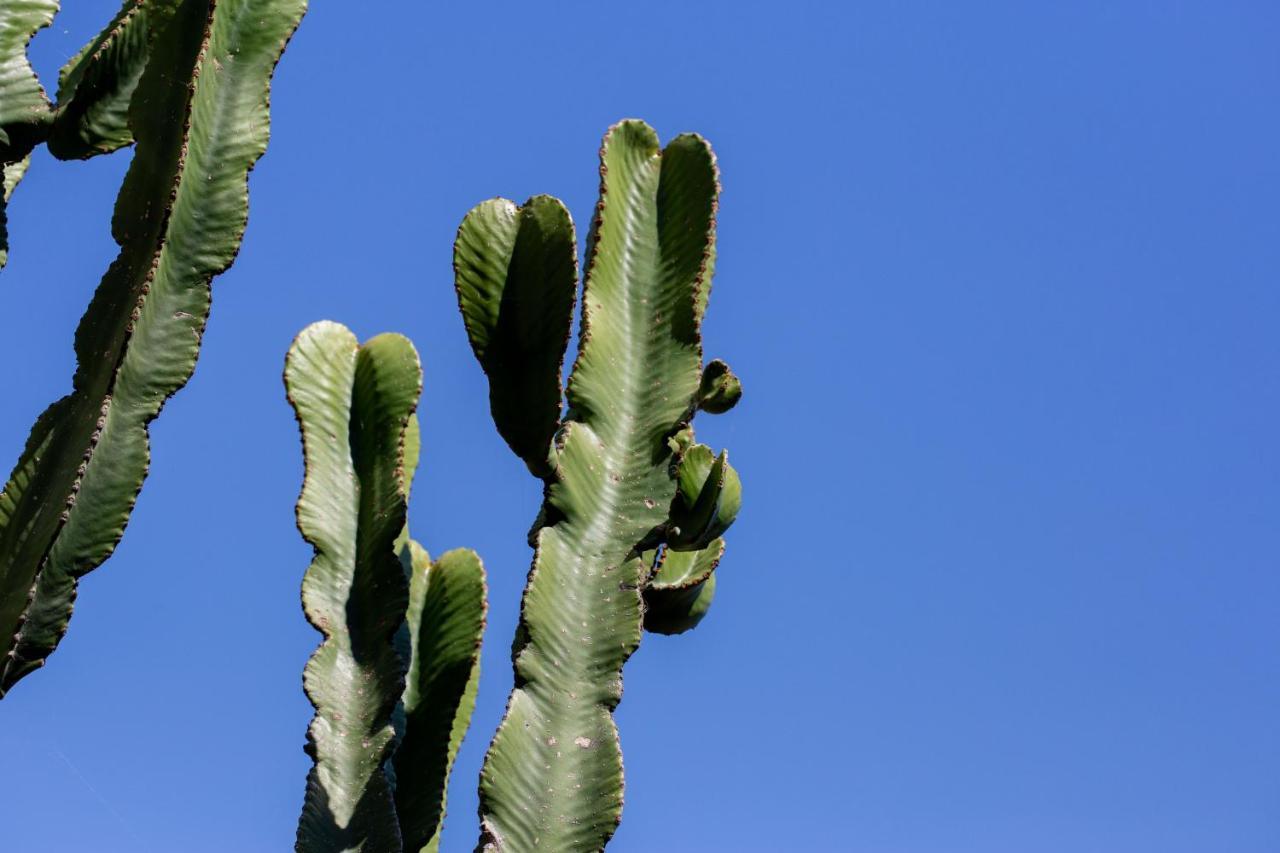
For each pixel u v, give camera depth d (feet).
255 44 12.16
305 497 12.78
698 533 14.15
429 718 13.24
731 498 14.30
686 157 14.07
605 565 12.71
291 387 13.03
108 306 11.39
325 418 13.10
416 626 13.67
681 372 13.51
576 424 13.05
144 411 11.18
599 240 13.58
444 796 13.26
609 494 12.98
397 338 13.39
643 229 13.99
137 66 12.36
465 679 13.29
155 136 11.44
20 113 12.01
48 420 11.36
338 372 13.30
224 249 11.59
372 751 12.26
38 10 12.36
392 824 12.10
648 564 13.98
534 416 12.69
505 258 12.87
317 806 12.09
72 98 12.16
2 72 12.07
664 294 13.76
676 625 14.70
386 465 12.95
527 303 12.74
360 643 12.62
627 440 13.24
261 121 11.96
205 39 11.43
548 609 12.33
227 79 12.01
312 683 12.31
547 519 12.71
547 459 12.71
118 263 11.46
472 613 13.48
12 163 12.34
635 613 12.47
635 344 13.61
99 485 11.00
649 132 14.26
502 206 13.03
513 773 11.73
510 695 12.00
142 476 11.10
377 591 12.71
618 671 12.28
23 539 10.94
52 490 10.94
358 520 12.95
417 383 13.15
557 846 11.63
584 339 13.25
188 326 11.40
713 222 13.83
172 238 11.44
